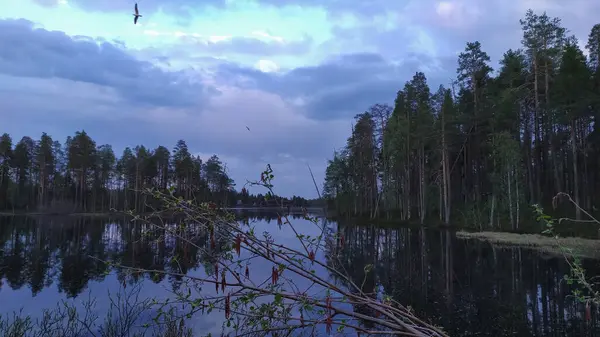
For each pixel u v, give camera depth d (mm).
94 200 78938
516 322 8867
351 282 3305
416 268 16453
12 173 81438
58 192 84625
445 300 10883
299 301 3004
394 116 56406
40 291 11352
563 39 37375
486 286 12875
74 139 80125
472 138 47438
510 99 40031
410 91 55906
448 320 9016
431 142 48156
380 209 61531
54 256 18984
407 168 52688
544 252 21250
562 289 12281
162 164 56188
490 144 38906
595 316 9016
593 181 40250
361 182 61156
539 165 44656
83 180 81812
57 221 53719
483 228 36125
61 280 13070
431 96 54094
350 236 33125
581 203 35844
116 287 10992
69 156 79875
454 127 44125
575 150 32562
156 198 3271
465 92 50625
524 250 22406
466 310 9898
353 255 20047
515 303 10555
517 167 35562
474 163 50844
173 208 3186
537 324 8648
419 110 50656
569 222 28250
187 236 3361
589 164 40562
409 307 3414
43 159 81250
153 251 18750
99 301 9258
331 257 3400
